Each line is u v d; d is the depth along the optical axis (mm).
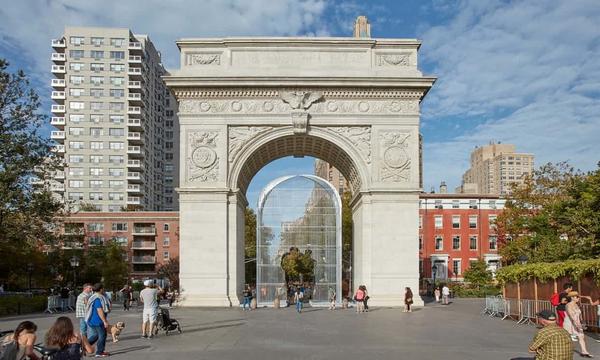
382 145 51656
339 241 53406
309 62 52438
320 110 52000
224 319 38938
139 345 25734
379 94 52031
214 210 50406
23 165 52188
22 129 53219
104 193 133125
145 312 28609
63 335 14633
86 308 22750
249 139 51500
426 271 105625
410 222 50812
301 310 47219
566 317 27641
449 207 107375
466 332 31172
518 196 79438
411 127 51844
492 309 42719
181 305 49188
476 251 106125
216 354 23062
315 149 56875
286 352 23625
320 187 54219
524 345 25875
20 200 51844
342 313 44750
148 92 144875
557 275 34438
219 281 49688
